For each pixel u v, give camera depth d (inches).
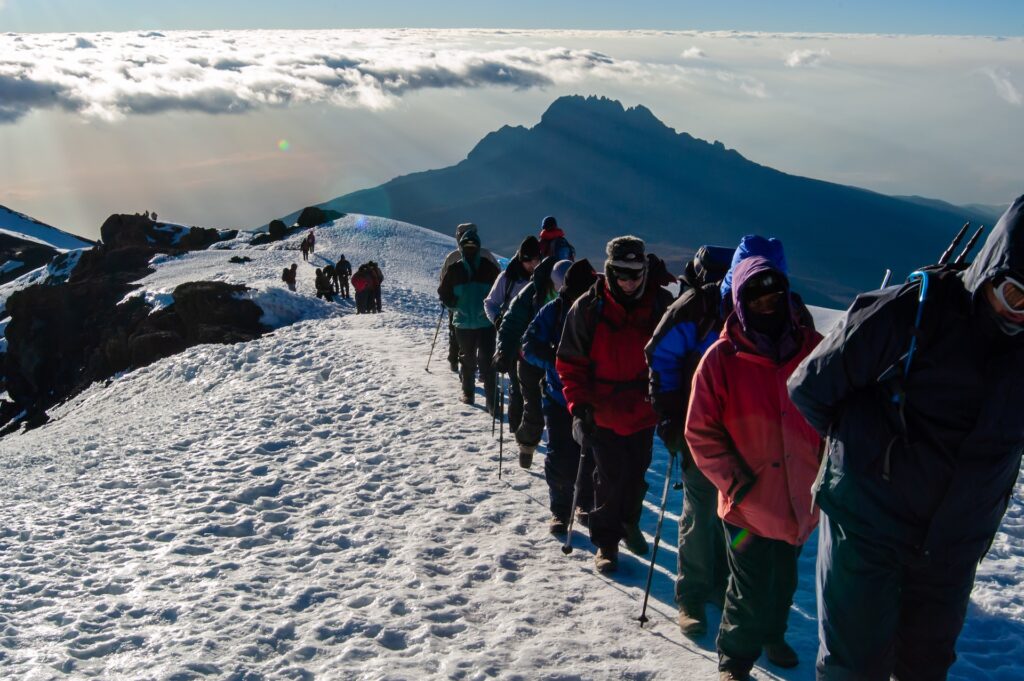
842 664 131.5
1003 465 119.3
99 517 306.0
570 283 249.3
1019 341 114.3
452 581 225.8
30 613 217.5
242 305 1278.3
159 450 417.4
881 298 122.4
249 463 369.7
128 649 192.5
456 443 375.2
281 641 193.8
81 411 724.7
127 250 2620.6
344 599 217.5
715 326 177.0
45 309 1872.5
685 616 190.1
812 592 215.2
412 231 2906.0
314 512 298.5
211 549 264.2
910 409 119.3
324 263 2308.1
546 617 200.2
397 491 313.9
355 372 570.3
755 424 156.3
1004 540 244.7
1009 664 173.5
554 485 260.7
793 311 162.1
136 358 1238.3
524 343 254.7
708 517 185.8
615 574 225.6
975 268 115.8
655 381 183.5
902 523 122.8
